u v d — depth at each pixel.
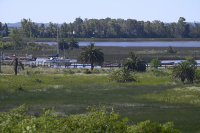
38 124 19.64
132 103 51.25
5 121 20.91
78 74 120.44
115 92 66.00
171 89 71.25
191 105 49.88
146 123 19.92
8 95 59.53
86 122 21.09
